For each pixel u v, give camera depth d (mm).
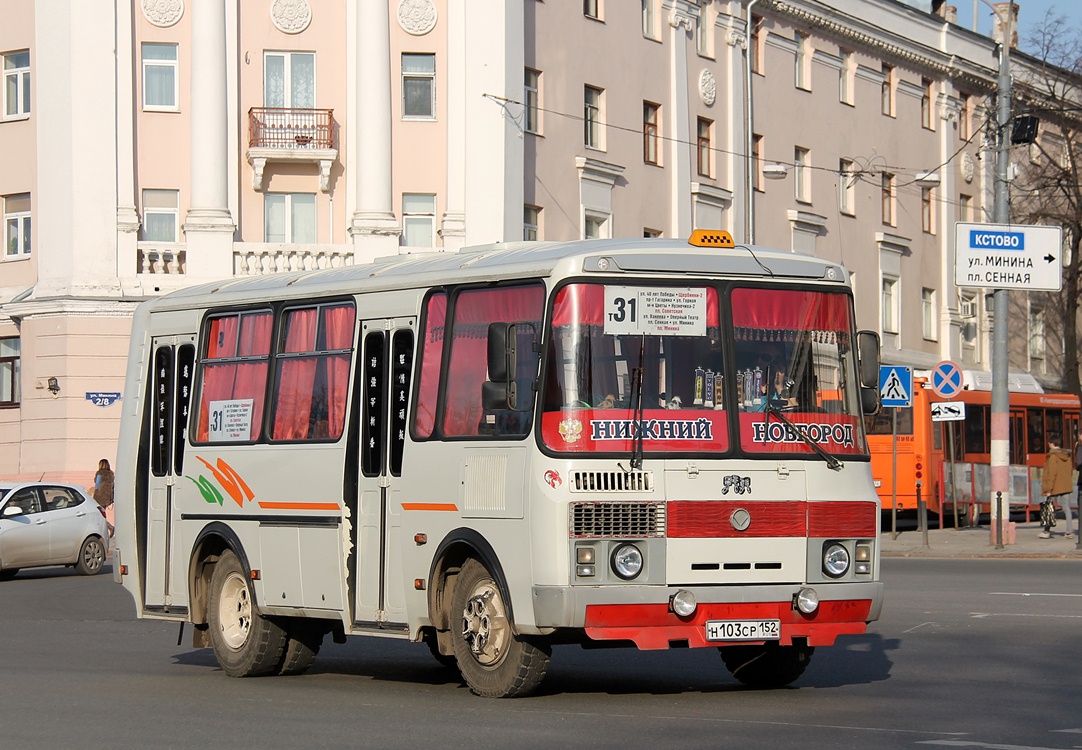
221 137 40531
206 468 14625
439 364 12273
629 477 11219
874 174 56938
